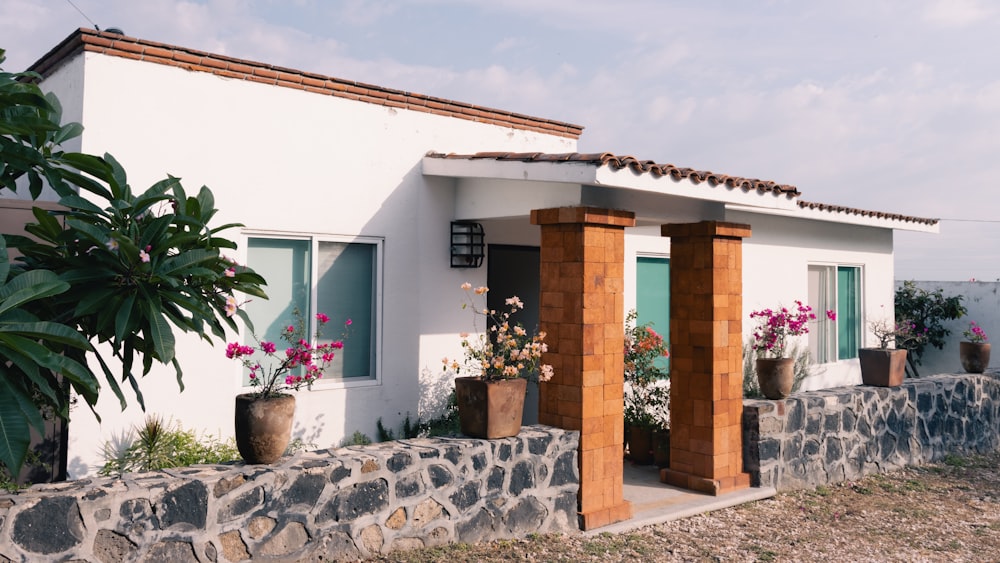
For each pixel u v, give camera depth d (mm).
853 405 8938
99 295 3988
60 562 3924
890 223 12203
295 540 4773
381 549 5164
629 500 7258
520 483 5922
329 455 5156
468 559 5355
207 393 6410
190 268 4164
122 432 5969
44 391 3730
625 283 9469
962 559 6336
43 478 5660
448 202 7965
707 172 6652
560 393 6438
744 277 10688
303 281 7082
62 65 6273
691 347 7762
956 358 14977
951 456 10188
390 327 7539
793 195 7555
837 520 7219
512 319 9938
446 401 7965
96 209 4188
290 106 6914
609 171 5848
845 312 12711
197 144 6398
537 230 9125
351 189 7285
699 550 6125
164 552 4270
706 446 7605
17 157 4453
